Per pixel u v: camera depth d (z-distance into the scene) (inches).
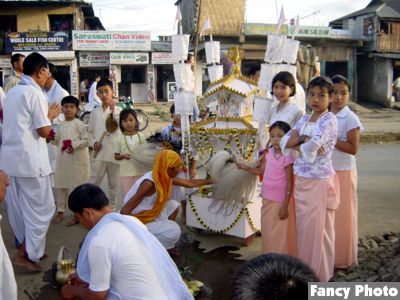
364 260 168.2
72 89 887.7
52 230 214.8
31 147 161.8
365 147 491.8
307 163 141.7
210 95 207.6
